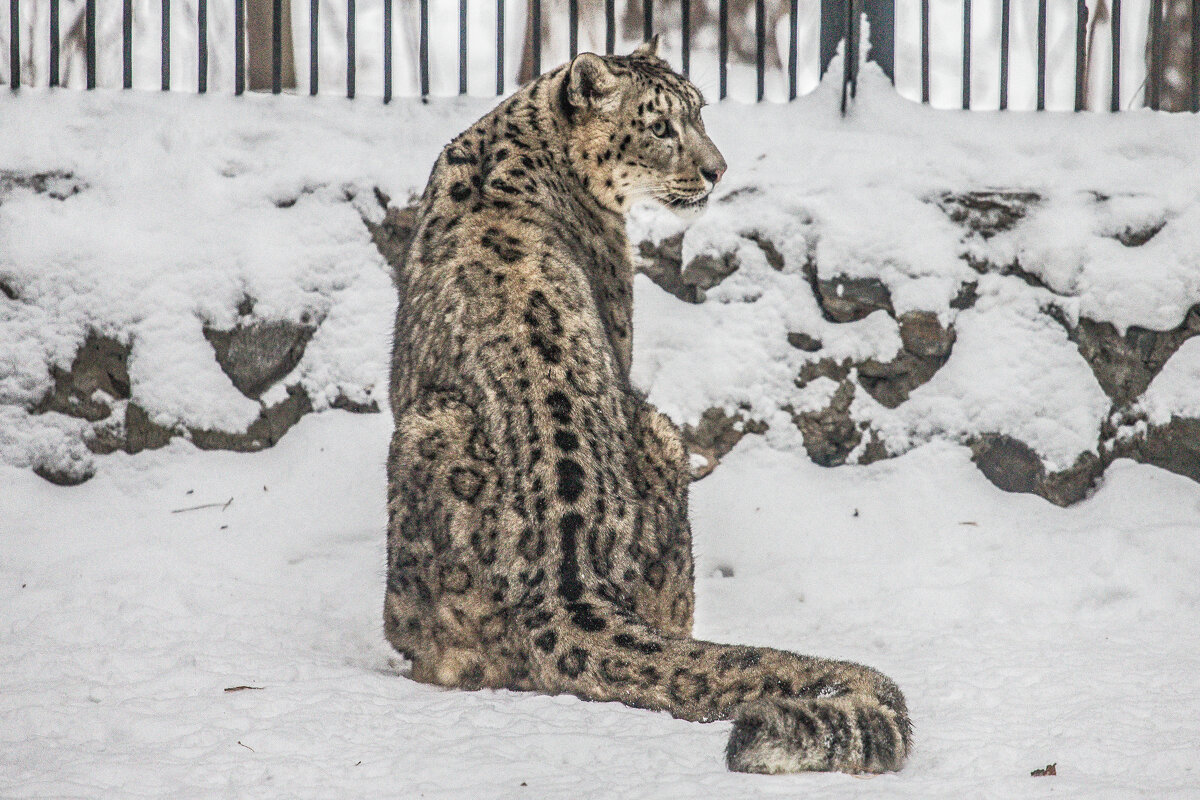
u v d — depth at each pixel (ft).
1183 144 46.88
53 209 46.68
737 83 64.59
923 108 49.34
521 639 26.35
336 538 40.60
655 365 44.45
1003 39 49.14
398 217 46.55
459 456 27.35
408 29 70.08
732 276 45.60
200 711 25.43
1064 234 44.65
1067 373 43.42
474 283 29.27
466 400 27.96
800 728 21.49
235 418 44.50
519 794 20.44
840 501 41.91
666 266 46.16
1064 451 42.27
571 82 33.12
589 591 25.93
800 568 38.75
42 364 44.80
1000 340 44.09
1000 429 42.83
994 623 34.68
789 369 44.29
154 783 21.35
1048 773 21.90
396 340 31.68
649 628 25.25
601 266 33.71
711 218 46.01
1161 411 42.57
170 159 47.67
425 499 27.48
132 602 34.76
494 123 33.73
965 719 25.53
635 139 34.14
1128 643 32.17
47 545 39.88
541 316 28.53
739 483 42.73
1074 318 43.86
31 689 27.09
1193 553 37.50
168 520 41.42
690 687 23.98
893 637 33.63
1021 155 47.26
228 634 33.12
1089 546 38.32
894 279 44.32
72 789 20.75
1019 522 40.47
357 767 22.08
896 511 41.32
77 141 48.06
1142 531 38.58
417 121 49.14
